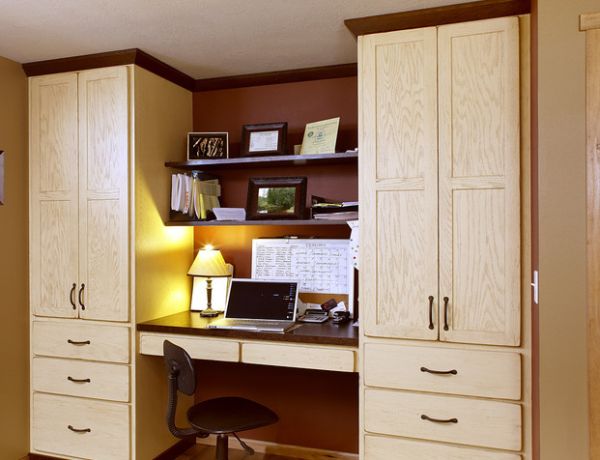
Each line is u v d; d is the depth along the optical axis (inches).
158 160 116.5
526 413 84.5
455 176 89.0
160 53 110.7
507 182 86.2
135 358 108.7
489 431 86.0
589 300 71.5
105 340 110.3
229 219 115.4
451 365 88.4
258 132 119.0
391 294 92.5
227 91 128.2
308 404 121.2
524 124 85.4
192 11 90.7
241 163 115.0
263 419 94.6
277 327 103.2
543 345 73.4
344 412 118.6
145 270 112.0
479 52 87.8
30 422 116.9
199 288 127.1
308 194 121.1
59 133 114.0
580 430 71.7
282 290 110.7
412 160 91.6
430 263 90.3
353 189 118.0
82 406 112.1
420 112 91.1
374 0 86.4
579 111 72.1
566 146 72.6
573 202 72.3
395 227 92.4
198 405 101.2
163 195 118.5
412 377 90.6
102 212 110.4
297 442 121.9
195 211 119.6
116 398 109.3
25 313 116.4
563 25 72.7
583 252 71.8
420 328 90.5
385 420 91.7
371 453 92.6
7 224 111.8
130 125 108.7
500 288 86.5
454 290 89.0
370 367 92.9
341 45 107.0
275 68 120.8
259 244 123.8
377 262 93.3
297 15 92.5
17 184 114.3
